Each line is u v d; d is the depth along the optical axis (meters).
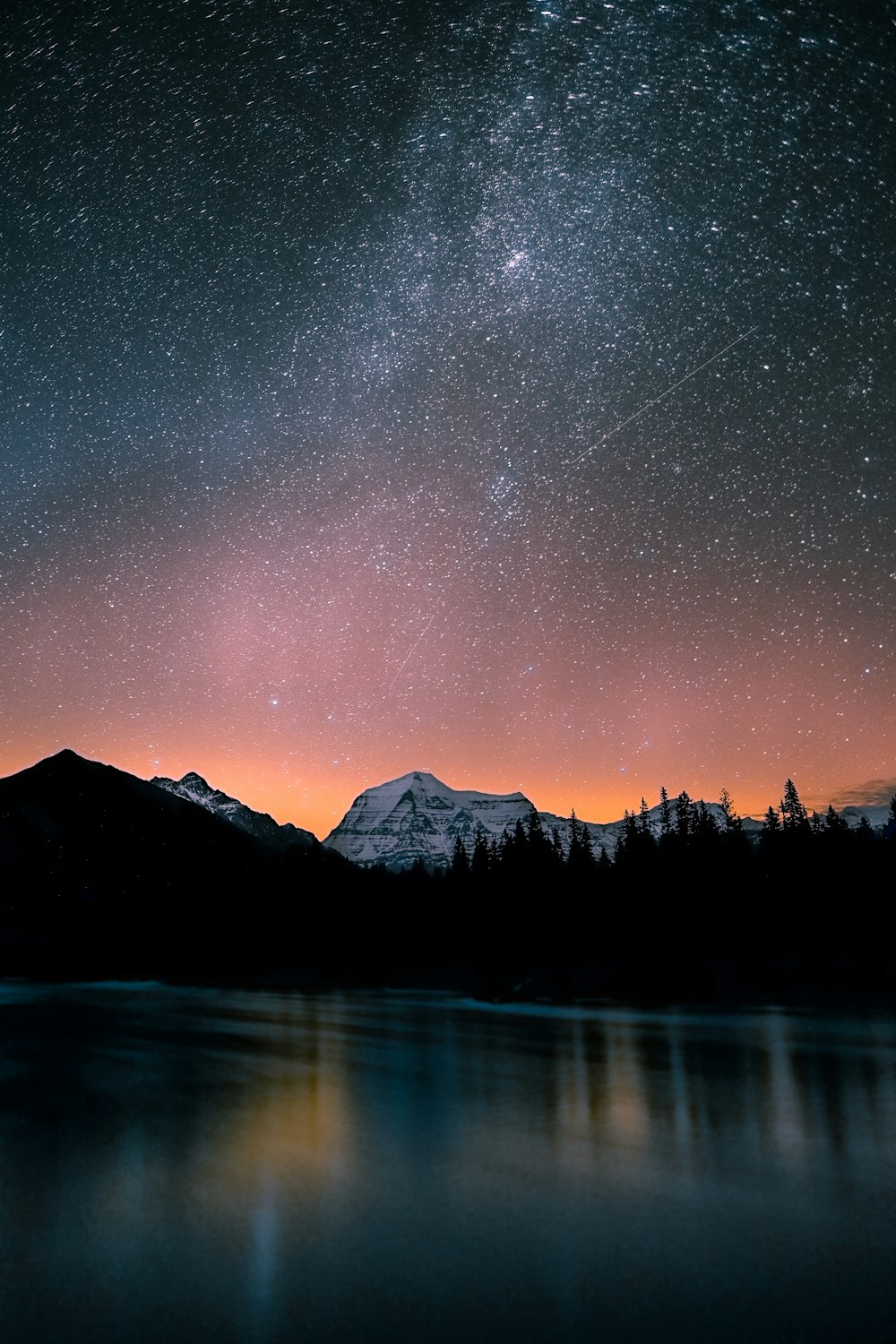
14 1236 11.02
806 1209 11.52
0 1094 22.83
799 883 78.81
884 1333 7.83
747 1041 31.98
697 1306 8.48
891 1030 35.84
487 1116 18.67
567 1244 10.38
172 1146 16.19
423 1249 10.31
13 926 161.38
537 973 73.19
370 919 115.19
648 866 89.31
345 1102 20.80
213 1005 58.94
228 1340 7.98
